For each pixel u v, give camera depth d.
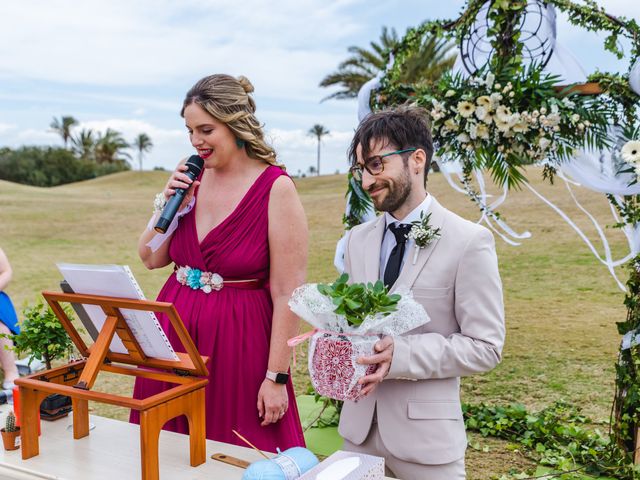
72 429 2.09
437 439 1.85
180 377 1.86
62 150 59.94
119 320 1.86
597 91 3.28
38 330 2.32
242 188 2.35
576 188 15.95
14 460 1.85
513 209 14.41
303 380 5.23
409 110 1.88
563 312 7.35
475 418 4.25
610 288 8.33
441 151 3.72
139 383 2.39
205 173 2.49
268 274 2.42
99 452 1.91
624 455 3.45
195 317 2.35
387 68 3.92
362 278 2.00
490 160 3.60
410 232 1.88
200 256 2.35
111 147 71.88
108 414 4.57
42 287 10.01
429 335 1.81
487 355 1.78
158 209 2.36
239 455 1.89
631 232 3.43
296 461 1.55
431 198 1.97
